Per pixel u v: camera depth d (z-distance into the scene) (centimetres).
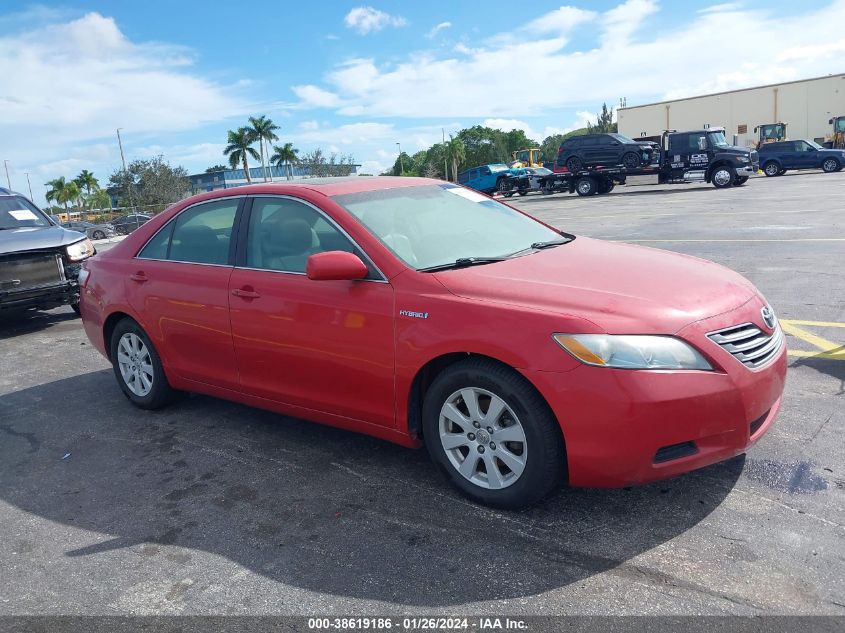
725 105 5744
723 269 378
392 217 399
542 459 309
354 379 371
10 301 811
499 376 315
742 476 348
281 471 400
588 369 292
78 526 353
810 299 697
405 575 290
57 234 869
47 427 505
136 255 507
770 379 317
